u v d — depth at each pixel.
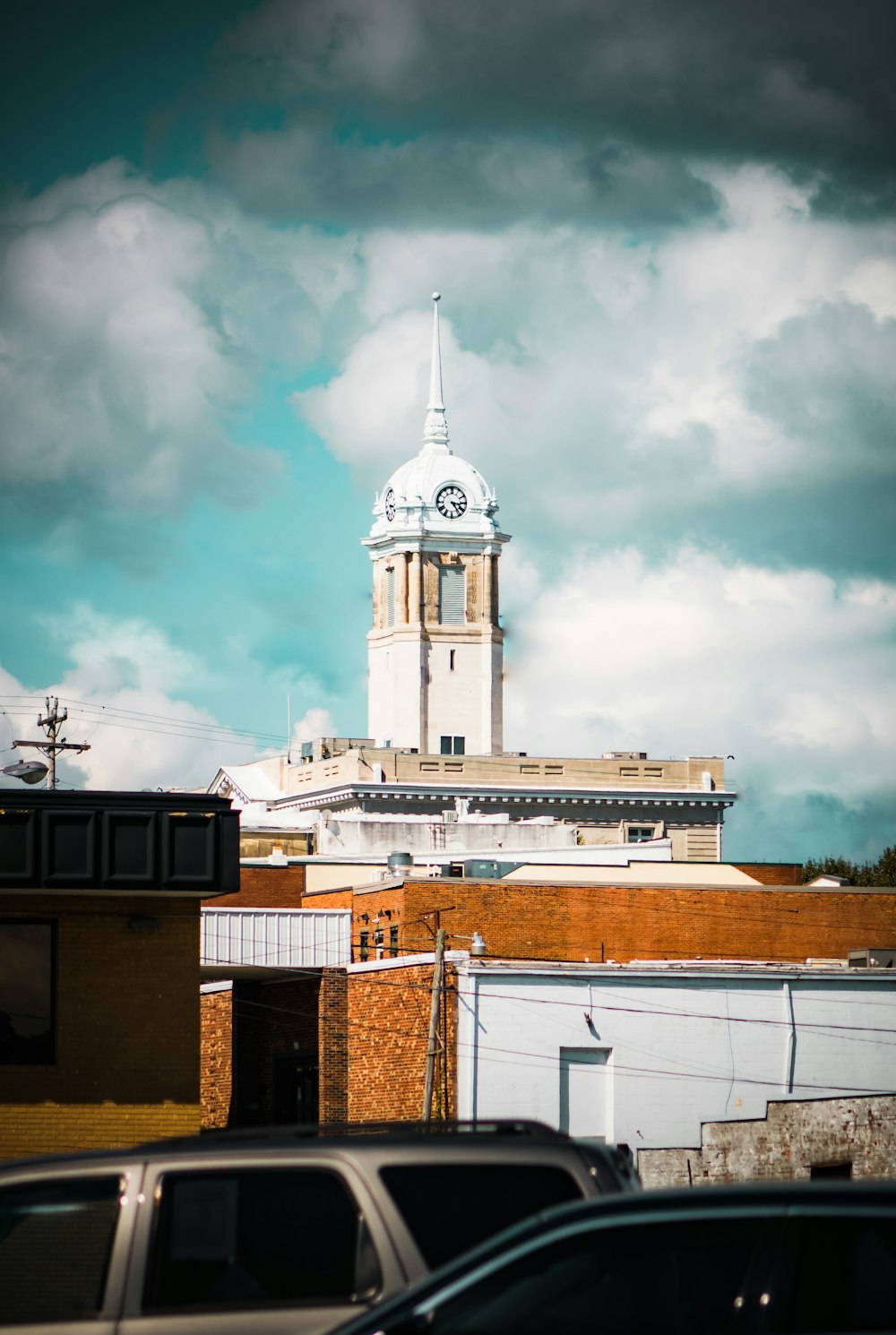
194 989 34.12
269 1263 11.13
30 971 33.78
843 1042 48.19
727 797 160.12
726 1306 9.36
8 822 33.12
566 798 156.75
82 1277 11.36
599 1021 45.38
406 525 189.38
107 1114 33.53
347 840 111.06
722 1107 46.31
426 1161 11.27
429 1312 9.38
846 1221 9.44
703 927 61.62
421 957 46.34
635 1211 9.55
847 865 145.50
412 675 186.88
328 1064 49.78
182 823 33.59
